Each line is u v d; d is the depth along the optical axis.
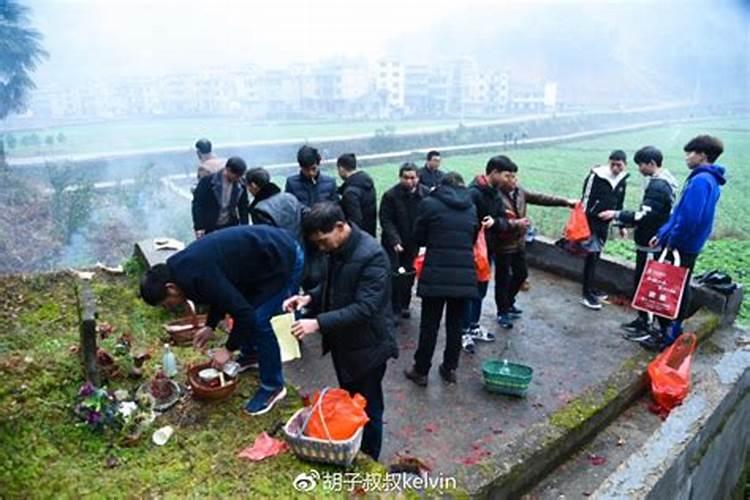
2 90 17.05
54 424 3.29
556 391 4.51
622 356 5.06
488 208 5.01
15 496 2.83
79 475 2.95
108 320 4.58
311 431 3.02
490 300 6.29
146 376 3.82
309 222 3.11
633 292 6.19
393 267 5.38
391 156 31.83
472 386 4.57
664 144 40.66
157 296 3.07
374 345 3.29
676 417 4.07
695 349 5.20
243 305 3.18
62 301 4.88
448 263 4.24
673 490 3.69
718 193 4.85
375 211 5.39
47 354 3.92
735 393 4.68
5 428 3.17
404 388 4.51
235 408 3.54
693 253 4.95
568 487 3.70
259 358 3.51
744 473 5.43
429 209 4.29
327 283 3.39
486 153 36.44
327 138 33.41
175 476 2.96
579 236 5.78
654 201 5.27
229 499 2.80
